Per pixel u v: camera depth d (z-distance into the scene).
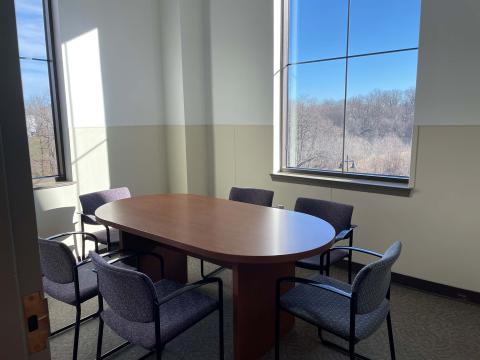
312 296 2.06
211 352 2.36
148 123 4.44
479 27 2.68
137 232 2.31
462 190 2.90
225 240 2.09
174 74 4.37
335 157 3.83
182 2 4.19
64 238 3.75
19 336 0.56
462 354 2.33
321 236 2.15
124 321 1.85
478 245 2.88
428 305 2.92
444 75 2.87
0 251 0.52
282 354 2.33
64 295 2.17
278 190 4.08
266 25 3.94
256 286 2.18
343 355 2.32
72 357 2.30
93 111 3.94
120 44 4.08
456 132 2.87
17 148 0.52
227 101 4.39
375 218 3.38
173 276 3.11
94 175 4.02
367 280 1.67
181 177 4.55
